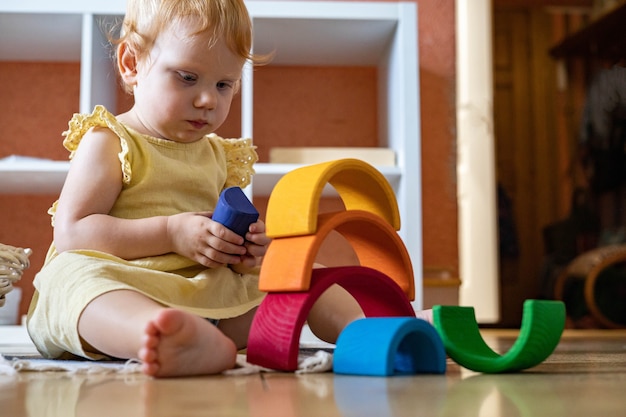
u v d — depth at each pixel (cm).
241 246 98
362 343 76
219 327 111
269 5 196
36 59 226
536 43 312
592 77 312
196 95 108
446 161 235
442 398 58
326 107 236
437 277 224
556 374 80
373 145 236
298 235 80
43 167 183
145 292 95
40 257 221
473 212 269
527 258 303
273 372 78
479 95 265
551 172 309
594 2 325
